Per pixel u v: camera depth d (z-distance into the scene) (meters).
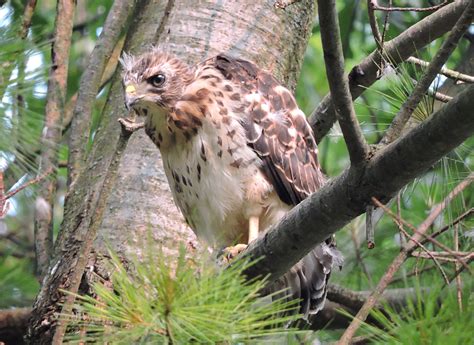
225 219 10.99
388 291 10.98
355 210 8.02
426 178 11.66
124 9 12.67
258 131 10.96
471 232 10.10
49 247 11.90
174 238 10.95
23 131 10.05
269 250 8.62
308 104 17.38
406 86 9.51
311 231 8.34
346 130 7.74
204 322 6.86
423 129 7.43
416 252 8.86
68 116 13.80
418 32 10.72
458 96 7.19
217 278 7.00
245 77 11.20
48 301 10.58
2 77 9.78
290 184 11.07
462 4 10.48
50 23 15.88
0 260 14.98
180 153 10.95
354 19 16.14
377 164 7.72
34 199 11.91
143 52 12.16
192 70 11.12
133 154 11.48
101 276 10.18
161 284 6.85
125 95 10.95
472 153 11.61
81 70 16.41
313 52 17.86
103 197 8.52
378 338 7.26
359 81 10.99
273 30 12.27
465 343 6.68
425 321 6.85
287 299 10.66
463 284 7.78
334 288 12.28
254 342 7.38
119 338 7.12
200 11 12.27
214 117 10.78
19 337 12.38
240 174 10.84
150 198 11.14
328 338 12.37
